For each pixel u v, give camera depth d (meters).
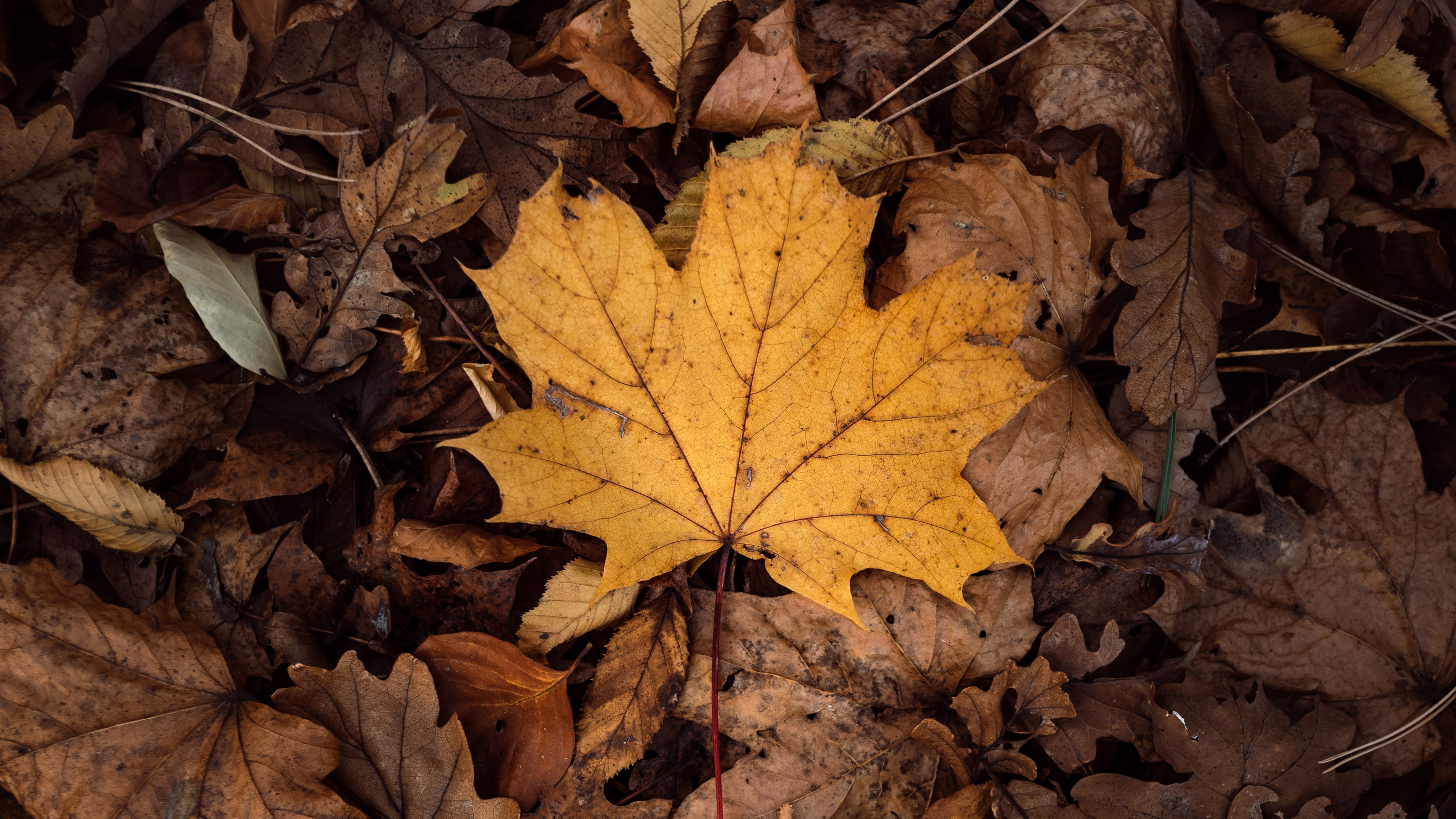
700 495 0.43
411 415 0.46
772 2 0.46
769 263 0.41
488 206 0.45
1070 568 0.46
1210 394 0.46
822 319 0.41
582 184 0.45
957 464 0.42
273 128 0.45
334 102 0.45
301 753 0.43
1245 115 0.46
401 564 0.44
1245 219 0.46
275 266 0.46
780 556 0.43
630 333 0.41
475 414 0.46
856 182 0.45
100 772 0.42
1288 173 0.47
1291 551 0.46
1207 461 0.48
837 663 0.45
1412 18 0.47
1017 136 0.47
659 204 0.47
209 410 0.45
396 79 0.45
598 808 0.43
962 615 0.45
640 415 0.42
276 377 0.45
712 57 0.45
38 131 0.44
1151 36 0.46
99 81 0.45
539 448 0.42
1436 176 0.47
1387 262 0.48
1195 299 0.45
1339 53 0.47
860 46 0.47
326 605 0.45
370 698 0.43
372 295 0.45
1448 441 0.48
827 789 0.44
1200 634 0.46
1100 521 0.46
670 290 0.41
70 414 0.44
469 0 0.45
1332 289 0.47
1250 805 0.44
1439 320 0.46
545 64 0.46
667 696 0.44
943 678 0.45
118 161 0.44
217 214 0.44
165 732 0.43
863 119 0.45
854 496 0.43
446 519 0.45
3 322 0.44
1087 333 0.45
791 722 0.44
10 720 0.42
